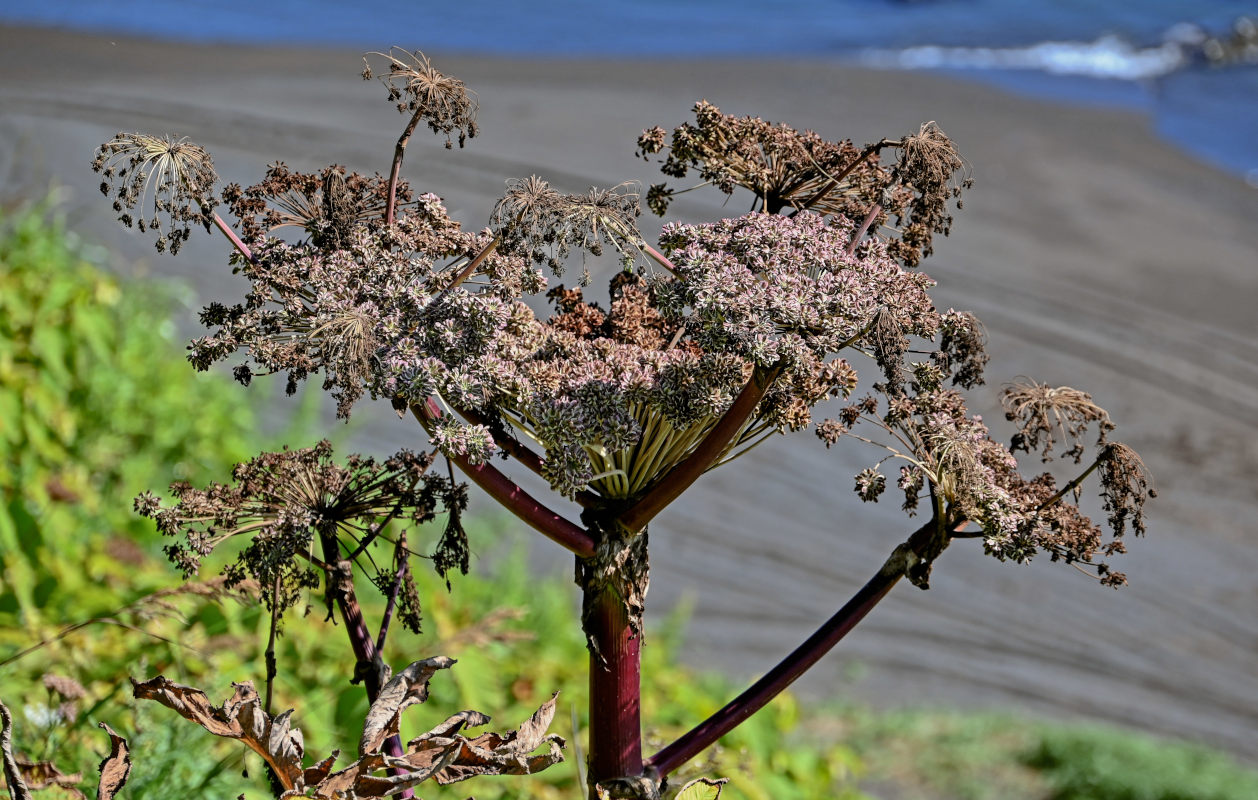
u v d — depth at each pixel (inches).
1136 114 1208.2
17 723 131.3
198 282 513.0
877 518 480.4
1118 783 332.8
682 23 1445.6
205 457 283.1
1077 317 705.6
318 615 173.5
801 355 71.1
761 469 503.2
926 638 420.5
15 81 859.4
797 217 84.1
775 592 423.8
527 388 74.8
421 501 84.1
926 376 83.6
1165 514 526.3
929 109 1149.7
